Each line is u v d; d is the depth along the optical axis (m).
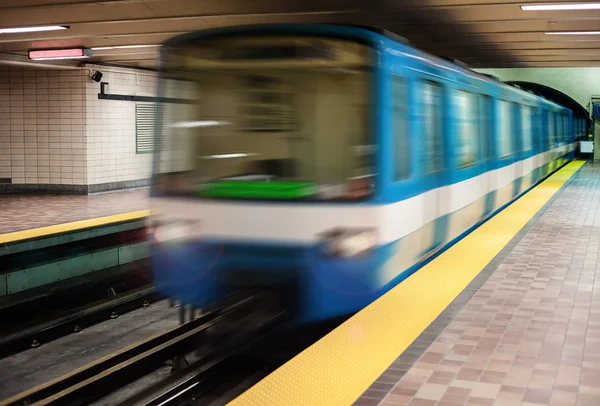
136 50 14.77
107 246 11.32
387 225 6.60
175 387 6.05
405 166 7.10
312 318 6.61
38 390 6.08
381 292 6.65
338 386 4.08
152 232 7.20
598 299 6.39
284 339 7.00
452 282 6.89
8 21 11.21
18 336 8.20
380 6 10.46
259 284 6.72
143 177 18.81
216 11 10.77
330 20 11.80
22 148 17.12
